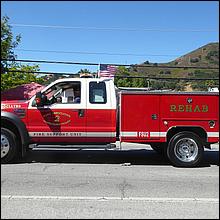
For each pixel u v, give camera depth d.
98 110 10.43
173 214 6.04
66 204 6.52
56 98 10.50
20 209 6.18
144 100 10.47
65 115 10.36
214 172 9.77
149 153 13.02
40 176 8.81
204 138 10.58
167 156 10.57
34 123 10.28
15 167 9.93
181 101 10.51
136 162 11.16
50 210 6.16
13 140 10.20
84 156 12.05
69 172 9.38
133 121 10.46
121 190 7.61
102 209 6.27
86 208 6.31
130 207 6.41
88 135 10.41
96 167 10.19
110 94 10.52
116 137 10.50
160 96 10.48
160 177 9.02
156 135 10.48
